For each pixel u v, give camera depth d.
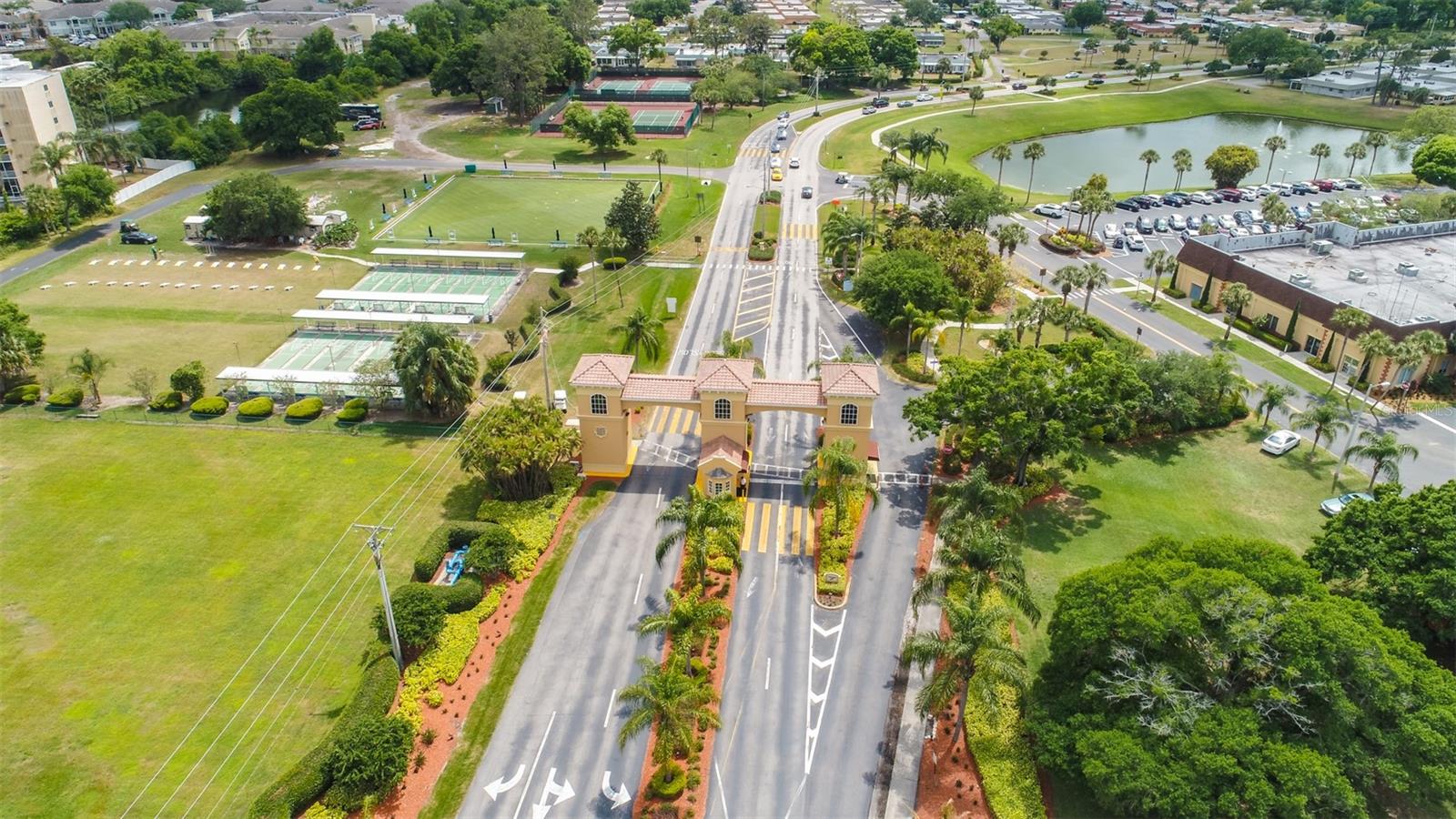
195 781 67.50
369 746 65.81
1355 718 61.00
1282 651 63.03
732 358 107.06
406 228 179.00
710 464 97.00
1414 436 110.25
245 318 141.38
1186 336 136.62
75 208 171.75
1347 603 67.56
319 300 145.50
